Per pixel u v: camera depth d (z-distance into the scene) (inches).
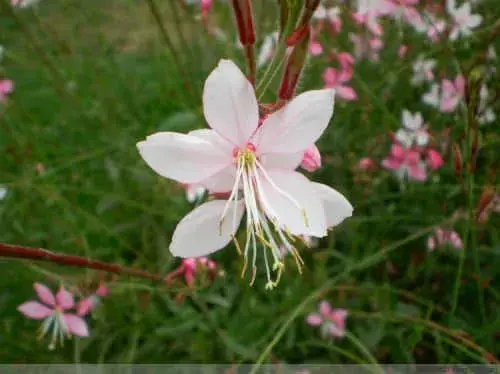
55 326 8.1
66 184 11.6
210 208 4.3
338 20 10.8
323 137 10.6
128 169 10.6
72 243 10.2
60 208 11.0
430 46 10.5
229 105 4.1
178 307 8.7
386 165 9.7
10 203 10.7
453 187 9.0
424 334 9.2
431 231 9.2
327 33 11.3
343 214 4.3
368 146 10.4
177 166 4.2
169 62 12.2
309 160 4.5
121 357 9.0
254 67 4.5
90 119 12.4
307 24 4.2
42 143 12.4
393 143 9.7
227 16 11.0
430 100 9.8
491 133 8.7
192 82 10.7
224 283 8.8
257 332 8.9
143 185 10.4
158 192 10.2
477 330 8.2
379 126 10.8
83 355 9.4
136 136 11.5
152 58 13.7
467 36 9.8
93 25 14.1
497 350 8.4
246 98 4.1
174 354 9.1
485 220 8.8
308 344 8.9
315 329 9.2
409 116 9.5
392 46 11.4
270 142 4.3
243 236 8.5
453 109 9.6
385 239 9.9
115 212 11.0
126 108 12.8
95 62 12.8
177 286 7.2
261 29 9.7
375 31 10.5
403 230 9.9
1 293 10.2
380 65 11.4
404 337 8.9
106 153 11.5
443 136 9.8
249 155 4.3
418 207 10.0
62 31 14.2
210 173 4.3
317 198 4.3
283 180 4.3
